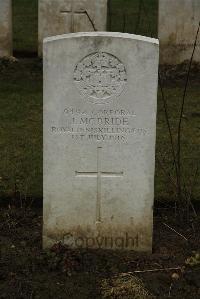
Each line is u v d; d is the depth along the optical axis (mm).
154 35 6562
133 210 2811
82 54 2668
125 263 2770
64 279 2676
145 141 2744
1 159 3752
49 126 2729
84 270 2723
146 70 2680
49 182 2783
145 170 2770
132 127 2732
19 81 5254
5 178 3506
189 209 3246
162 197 3326
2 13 5656
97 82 2693
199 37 5633
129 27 6930
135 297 2561
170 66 5645
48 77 2686
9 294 2582
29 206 3240
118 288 2588
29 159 3766
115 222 2824
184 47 5664
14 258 2795
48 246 2850
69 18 5715
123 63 2676
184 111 4609
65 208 2811
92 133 2740
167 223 3131
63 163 2766
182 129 4266
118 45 2660
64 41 2656
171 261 2803
